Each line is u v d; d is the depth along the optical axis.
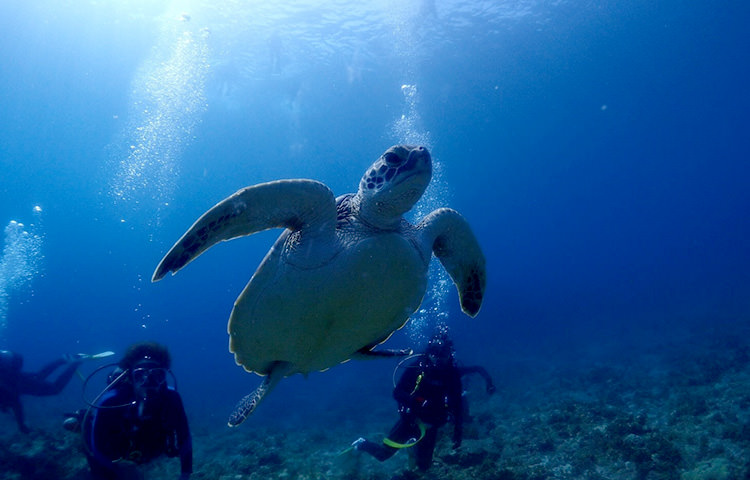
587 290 59.47
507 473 6.07
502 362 21.08
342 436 11.44
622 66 31.64
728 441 6.62
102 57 29.52
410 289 3.51
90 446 4.21
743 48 32.22
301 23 23.16
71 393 22.53
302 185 3.16
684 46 30.08
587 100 37.34
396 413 13.84
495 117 38.12
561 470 6.39
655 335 21.56
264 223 3.37
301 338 3.53
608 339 23.20
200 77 29.34
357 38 24.78
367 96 32.41
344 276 3.22
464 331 35.28
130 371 4.25
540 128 43.25
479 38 25.36
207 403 20.72
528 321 37.56
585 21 24.97
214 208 2.99
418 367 6.24
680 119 49.00
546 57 28.36
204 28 23.56
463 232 4.17
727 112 49.44
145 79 31.83
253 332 3.55
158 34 24.95
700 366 12.61
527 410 11.09
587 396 11.76
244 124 37.94
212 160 47.69
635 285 56.94
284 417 15.68
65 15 24.78
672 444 6.47
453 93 32.34
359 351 4.16
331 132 40.31
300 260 3.33
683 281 52.59
